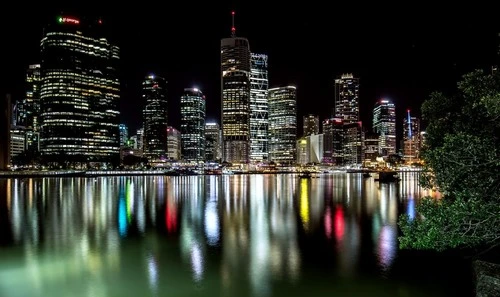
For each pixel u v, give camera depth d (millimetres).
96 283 25016
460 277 25578
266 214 59125
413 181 187375
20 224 49062
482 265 22250
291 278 25844
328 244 35844
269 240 37906
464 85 17891
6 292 23469
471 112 17547
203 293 23266
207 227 46344
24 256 31844
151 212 62438
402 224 18109
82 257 31516
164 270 27766
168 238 39250
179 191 121000
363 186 144375
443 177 15617
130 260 30500
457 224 15312
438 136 20297
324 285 24453
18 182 194750
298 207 69438
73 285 24688
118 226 47312
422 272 26625
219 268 28234
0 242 37469
